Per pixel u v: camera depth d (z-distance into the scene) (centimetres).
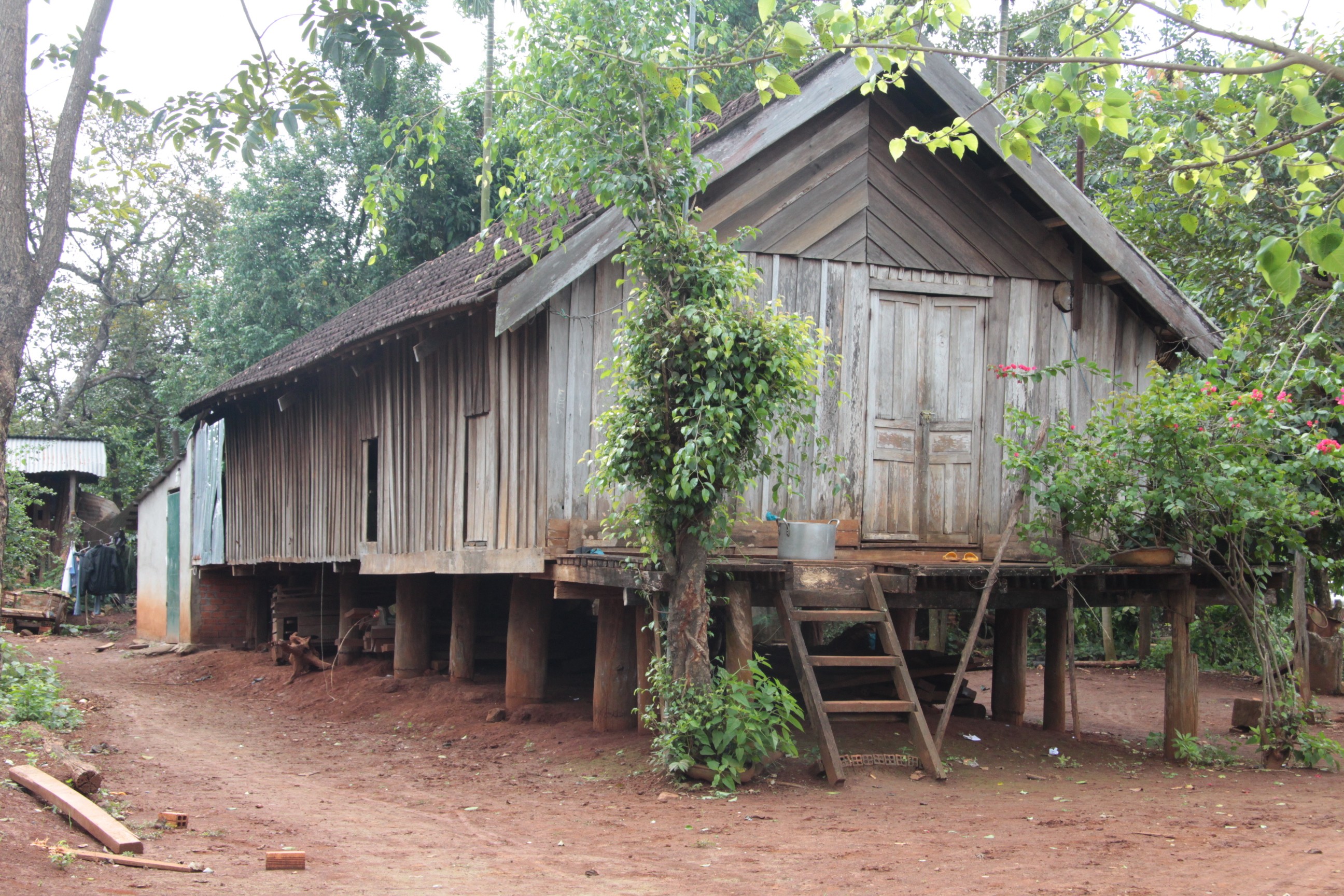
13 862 482
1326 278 1041
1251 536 947
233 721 1235
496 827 682
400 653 1380
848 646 1192
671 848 612
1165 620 1027
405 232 2472
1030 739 1014
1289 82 413
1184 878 522
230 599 2009
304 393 1580
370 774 905
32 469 2822
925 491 1023
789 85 521
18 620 2348
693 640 799
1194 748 939
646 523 814
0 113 914
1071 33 487
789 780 809
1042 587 989
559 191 845
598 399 947
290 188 2488
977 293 1045
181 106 756
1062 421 955
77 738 1009
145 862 517
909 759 855
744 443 802
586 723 1048
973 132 653
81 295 3484
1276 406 882
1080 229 1020
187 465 2062
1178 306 1039
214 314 2578
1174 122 722
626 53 796
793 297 992
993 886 511
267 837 626
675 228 810
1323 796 782
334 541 1450
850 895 500
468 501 1096
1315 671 1479
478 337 1091
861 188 1023
